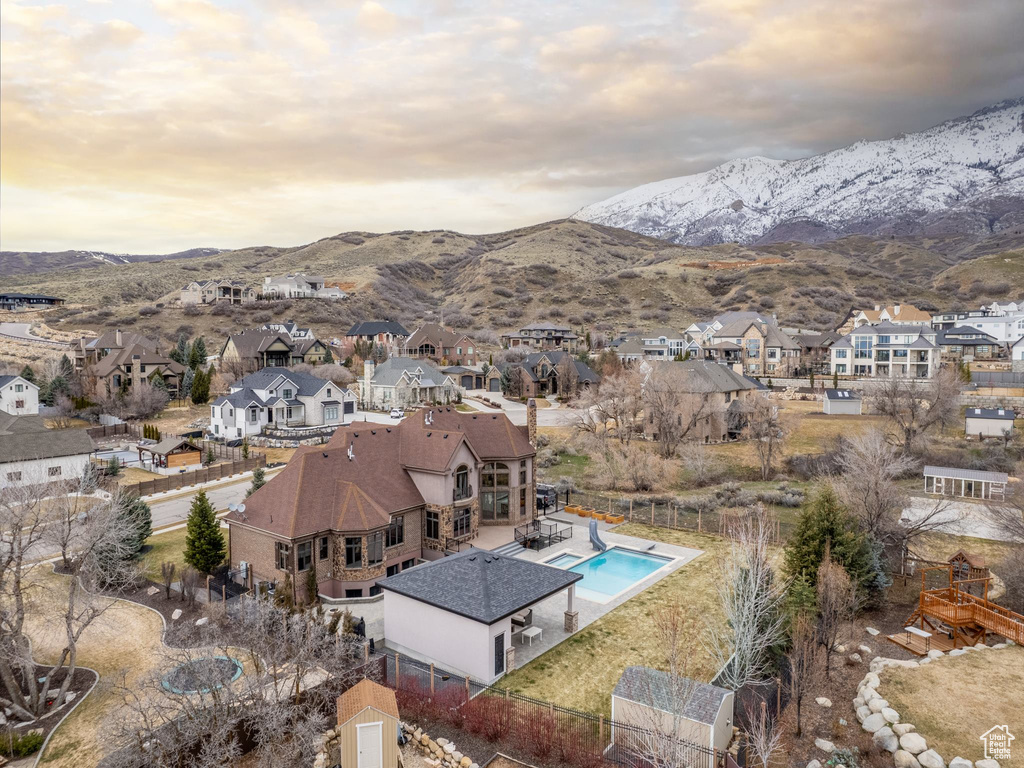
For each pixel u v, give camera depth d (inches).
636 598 1401.3
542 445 3080.7
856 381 4124.0
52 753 904.9
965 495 2242.9
